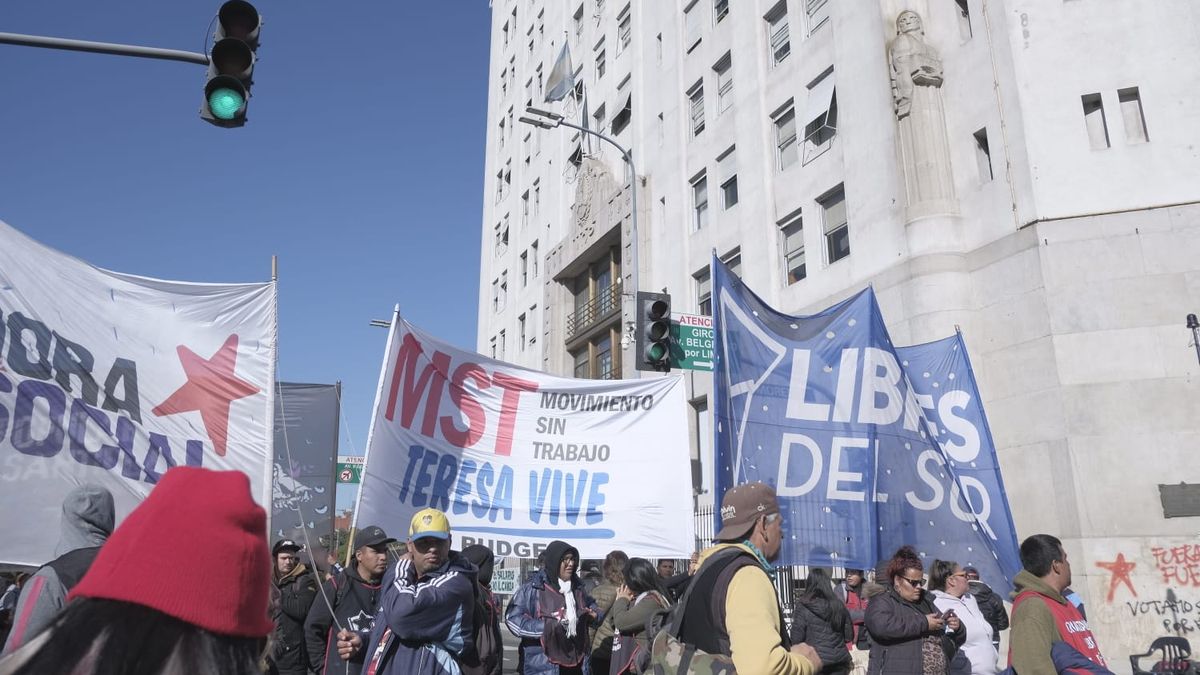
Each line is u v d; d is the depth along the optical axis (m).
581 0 32.47
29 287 5.04
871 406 6.92
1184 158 12.44
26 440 4.83
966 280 14.09
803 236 18.52
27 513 4.75
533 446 7.03
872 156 16.19
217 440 5.36
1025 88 13.39
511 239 37.97
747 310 6.70
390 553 6.35
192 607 1.11
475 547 6.50
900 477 6.87
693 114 23.88
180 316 5.47
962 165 14.57
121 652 1.09
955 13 15.09
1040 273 12.69
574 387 7.27
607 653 7.62
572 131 32.09
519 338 36.25
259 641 1.23
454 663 4.31
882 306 15.37
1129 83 12.95
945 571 6.50
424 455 6.44
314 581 6.32
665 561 9.80
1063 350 12.30
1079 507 11.69
